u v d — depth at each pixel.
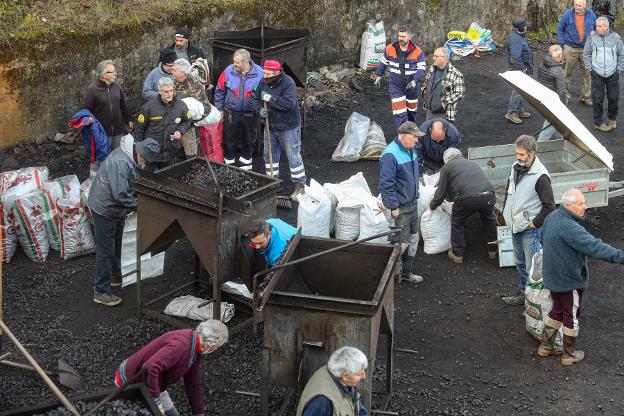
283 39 12.27
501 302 8.59
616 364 7.58
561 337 7.71
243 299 8.17
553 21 17.70
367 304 5.93
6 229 8.96
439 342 7.92
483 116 13.53
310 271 6.98
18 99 11.06
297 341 6.18
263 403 6.39
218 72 11.80
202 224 7.29
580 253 7.17
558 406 7.04
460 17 16.47
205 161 8.23
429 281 8.95
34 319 8.06
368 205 8.95
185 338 5.90
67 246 9.12
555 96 9.69
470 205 8.91
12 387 6.88
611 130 12.84
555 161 10.42
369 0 14.93
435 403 7.04
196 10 12.70
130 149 10.01
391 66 11.88
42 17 11.28
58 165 11.01
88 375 7.23
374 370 7.43
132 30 11.98
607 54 12.38
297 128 10.34
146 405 5.54
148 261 8.69
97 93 9.79
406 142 8.25
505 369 7.53
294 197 10.41
